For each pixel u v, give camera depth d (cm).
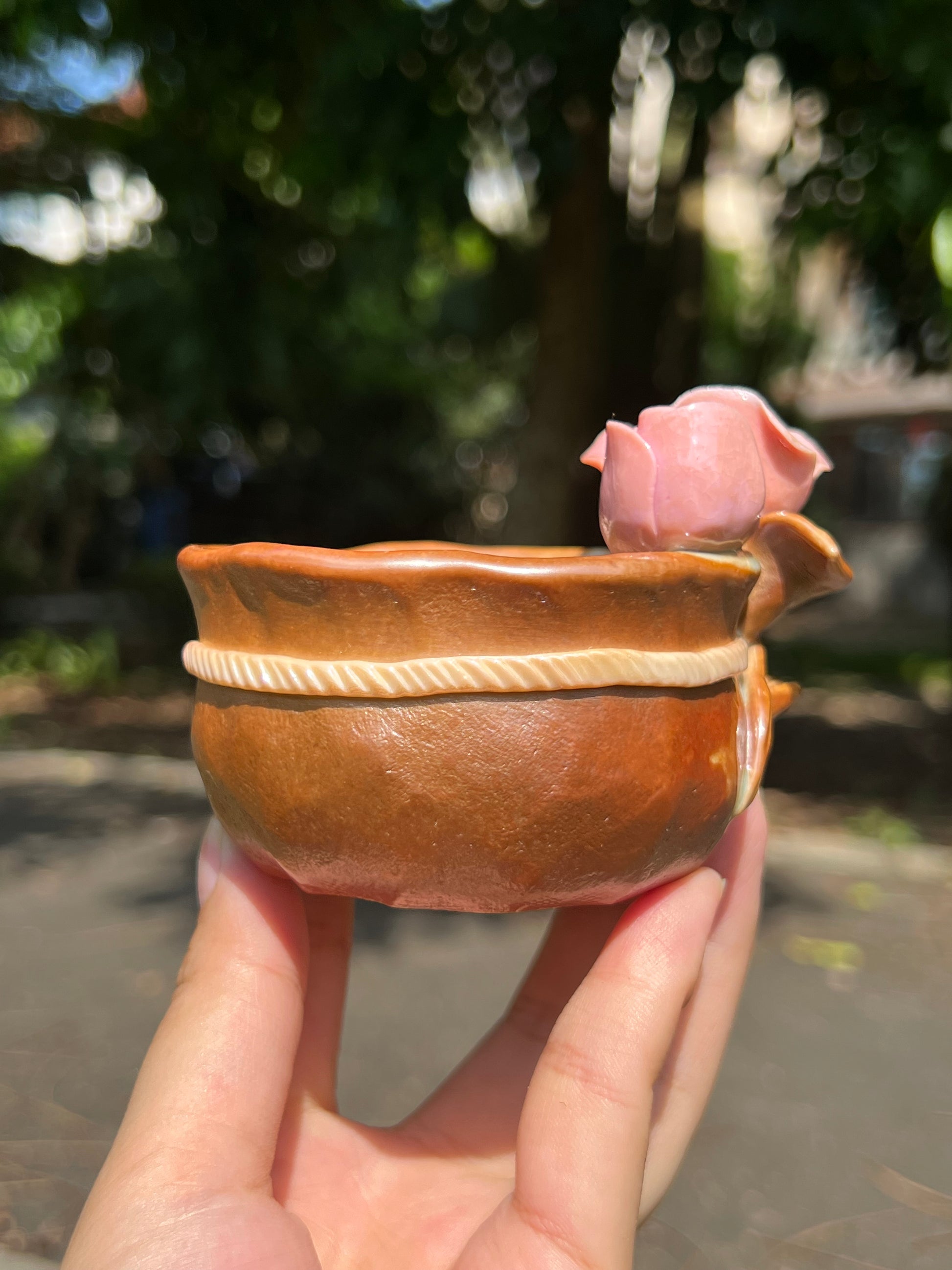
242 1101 16
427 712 13
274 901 17
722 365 163
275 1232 15
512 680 13
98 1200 15
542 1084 15
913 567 240
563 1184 14
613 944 16
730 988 19
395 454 191
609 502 15
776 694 18
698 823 15
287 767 14
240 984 17
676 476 15
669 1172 18
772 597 18
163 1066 16
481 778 13
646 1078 15
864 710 126
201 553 15
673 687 14
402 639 13
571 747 13
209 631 15
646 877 15
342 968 21
